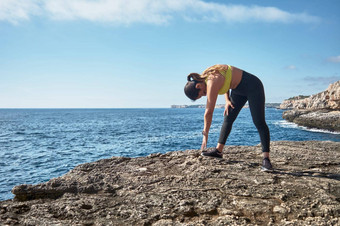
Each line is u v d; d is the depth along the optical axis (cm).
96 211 210
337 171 313
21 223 189
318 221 187
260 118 313
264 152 315
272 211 208
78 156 1636
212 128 3731
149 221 193
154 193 243
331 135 3155
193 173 297
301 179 281
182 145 2061
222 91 304
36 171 1252
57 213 208
